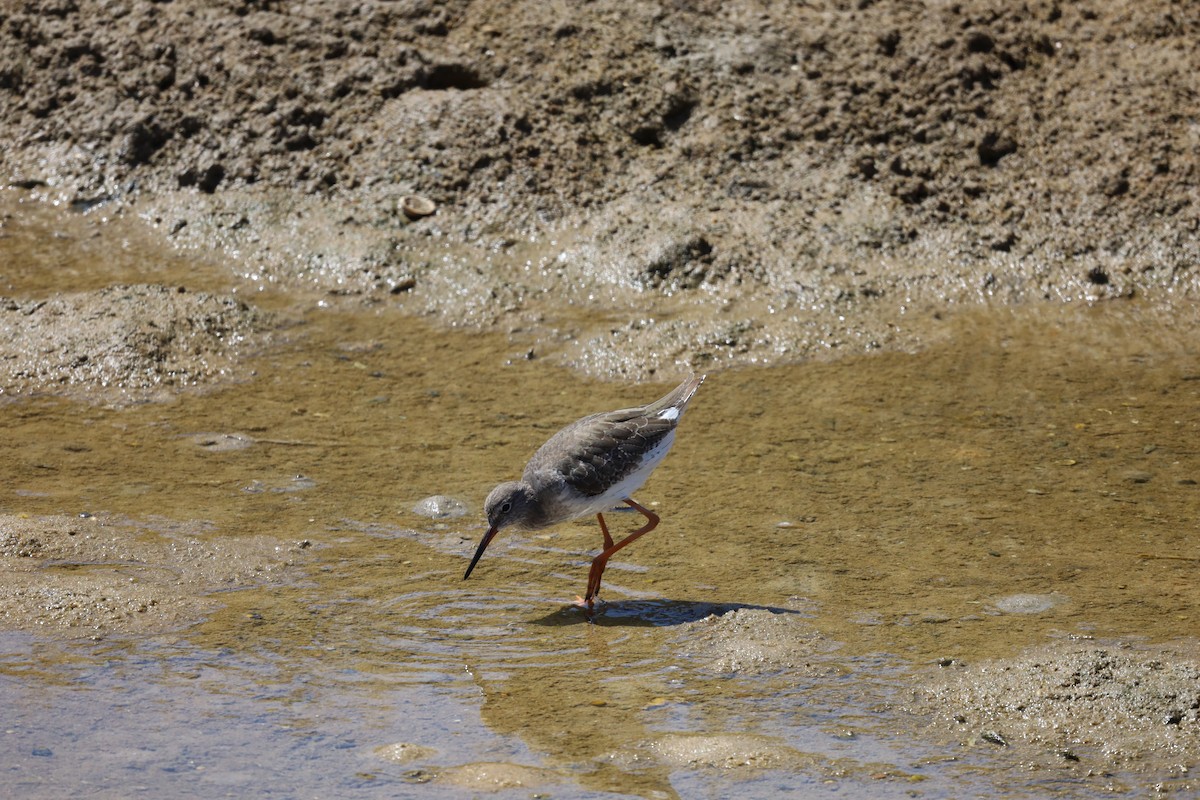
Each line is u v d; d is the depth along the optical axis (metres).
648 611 9.88
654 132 17.34
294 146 17.39
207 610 9.72
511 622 9.71
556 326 15.29
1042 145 17.08
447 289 15.80
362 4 18.14
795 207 16.55
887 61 17.62
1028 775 7.72
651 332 15.07
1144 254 16.09
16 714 8.30
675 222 16.34
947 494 11.84
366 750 8.00
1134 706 8.26
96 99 17.92
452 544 10.98
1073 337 15.12
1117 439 12.91
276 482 12.00
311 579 10.27
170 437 12.88
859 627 9.52
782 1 18.30
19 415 13.19
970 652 9.09
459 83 17.83
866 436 13.08
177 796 7.49
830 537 11.05
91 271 16.00
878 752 7.97
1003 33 17.89
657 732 8.22
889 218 16.41
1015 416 13.45
